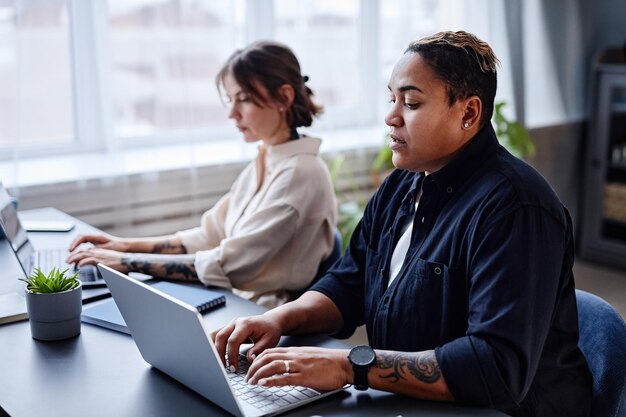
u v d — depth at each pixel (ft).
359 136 12.07
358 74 11.87
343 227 11.56
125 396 4.26
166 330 4.11
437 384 4.15
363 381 4.23
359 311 5.51
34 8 9.11
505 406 4.17
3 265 6.58
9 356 4.81
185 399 4.22
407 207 5.07
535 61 14.21
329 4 11.30
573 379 4.79
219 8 10.24
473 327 4.20
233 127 10.78
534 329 4.19
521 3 13.47
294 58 6.95
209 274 6.34
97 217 9.82
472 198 4.56
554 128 14.66
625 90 13.43
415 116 4.53
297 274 6.70
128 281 4.20
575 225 15.53
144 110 10.02
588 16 14.84
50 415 4.06
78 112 9.64
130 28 9.73
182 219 10.48
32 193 9.27
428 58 4.49
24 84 9.25
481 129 4.70
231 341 4.75
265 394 4.27
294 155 6.86
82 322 5.40
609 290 13.09
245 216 6.98
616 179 14.08
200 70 10.30
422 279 4.66
